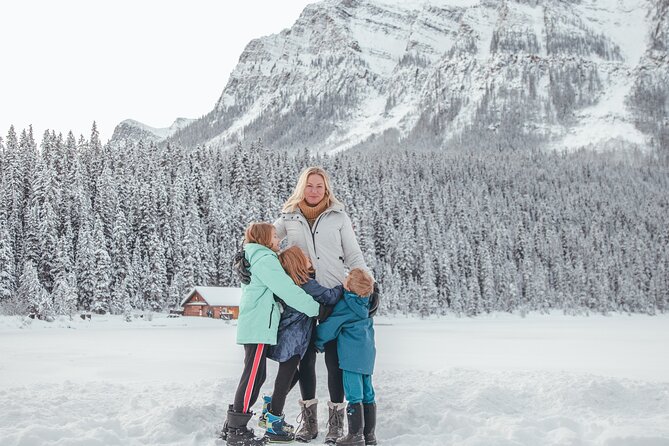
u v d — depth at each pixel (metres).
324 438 5.63
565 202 172.00
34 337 36.78
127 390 7.89
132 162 91.19
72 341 32.47
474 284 99.31
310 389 5.63
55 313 55.28
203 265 72.31
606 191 192.25
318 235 5.84
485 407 6.55
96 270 60.97
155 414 5.82
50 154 76.94
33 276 53.94
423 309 89.50
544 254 127.62
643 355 25.69
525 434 5.36
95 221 64.44
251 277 5.54
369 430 5.39
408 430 5.80
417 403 6.50
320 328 5.47
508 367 18.39
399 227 106.81
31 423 5.63
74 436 5.14
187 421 5.74
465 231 121.62
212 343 31.62
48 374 13.89
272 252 5.48
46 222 61.41
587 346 33.12
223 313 64.75
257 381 5.32
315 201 5.98
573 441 5.05
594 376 8.14
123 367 16.08
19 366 16.20
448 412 6.14
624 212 170.38
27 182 71.25
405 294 89.44
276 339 5.42
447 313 93.62
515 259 126.25
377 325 71.88
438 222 117.12
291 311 5.50
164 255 69.56
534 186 183.50
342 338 5.35
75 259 63.31
